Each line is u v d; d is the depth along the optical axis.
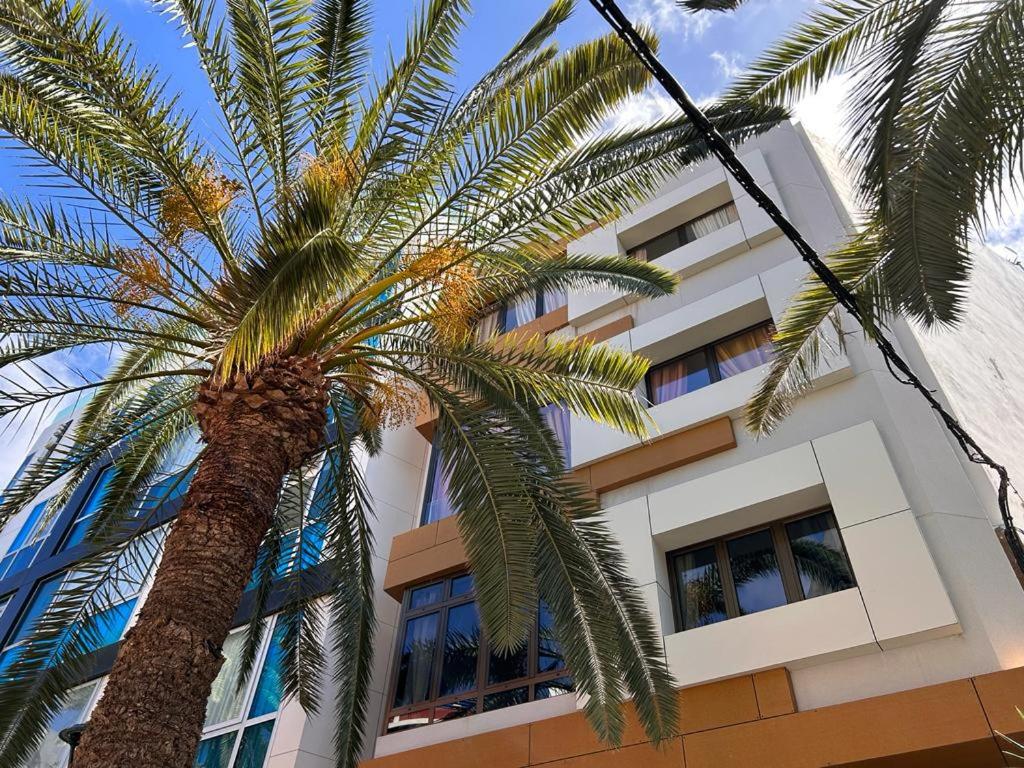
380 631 14.50
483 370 9.58
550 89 8.23
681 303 15.60
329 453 10.73
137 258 8.36
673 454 12.74
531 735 10.79
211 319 8.91
